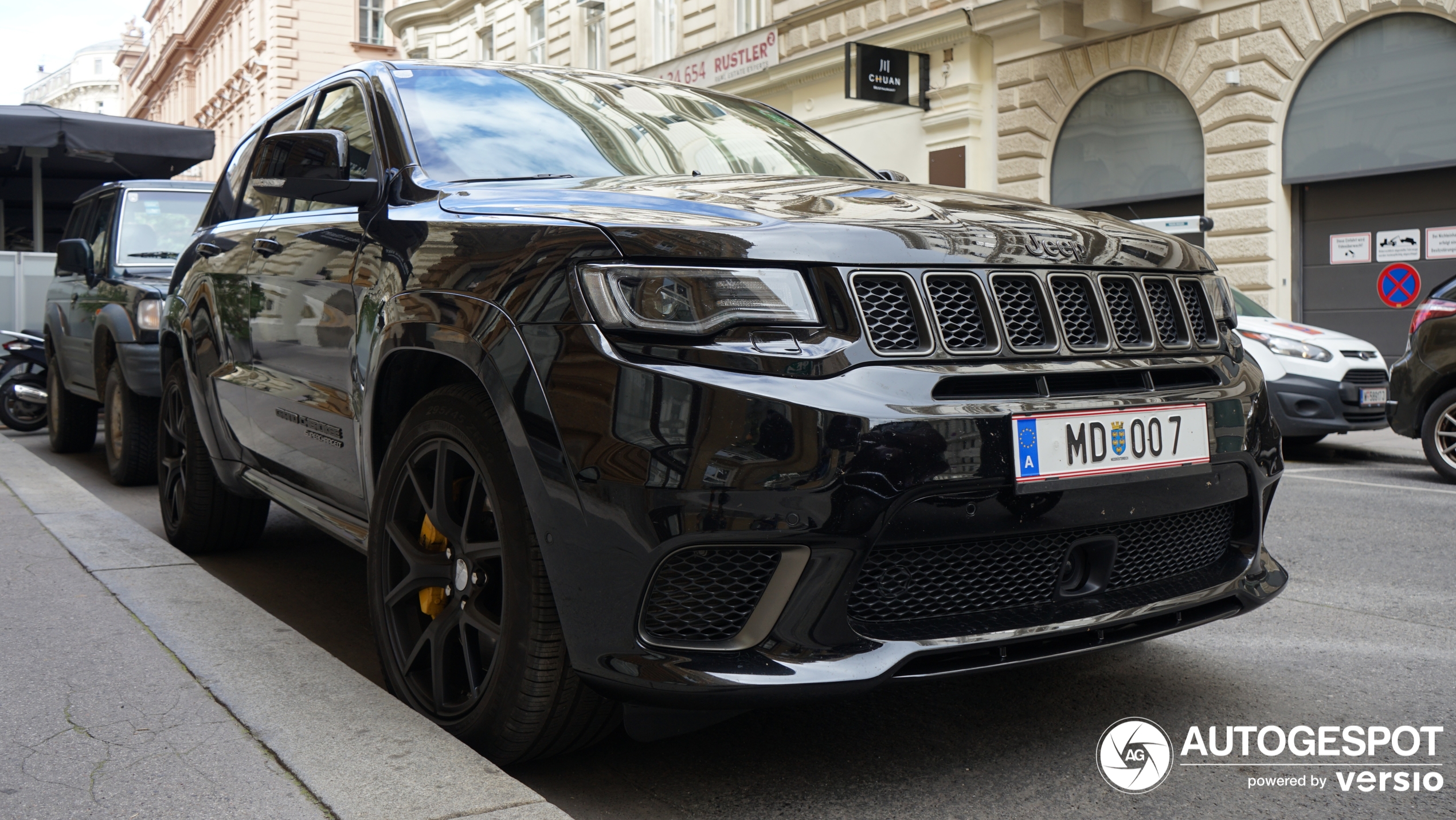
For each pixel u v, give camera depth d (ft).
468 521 8.26
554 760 8.58
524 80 11.86
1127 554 8.36
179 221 24.95
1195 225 43.50
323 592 14.06
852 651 7.16
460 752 7.56
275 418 11.87
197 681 8.91
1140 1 44.57
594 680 7.25
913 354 7.34
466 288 8.16
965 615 7.68
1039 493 7.52
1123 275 8.43
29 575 12.26
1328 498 21.59
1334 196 40.57
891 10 54.39
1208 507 8.57
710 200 8.13
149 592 11.51
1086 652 7.86
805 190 8.74
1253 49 41.42
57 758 7.48
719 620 7.26
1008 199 9.36
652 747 8.82
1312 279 41.32
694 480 6.89
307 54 127.24
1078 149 48.24
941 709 9.61
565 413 7.23
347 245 10.26
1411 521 18.84
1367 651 11.28
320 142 10.21
